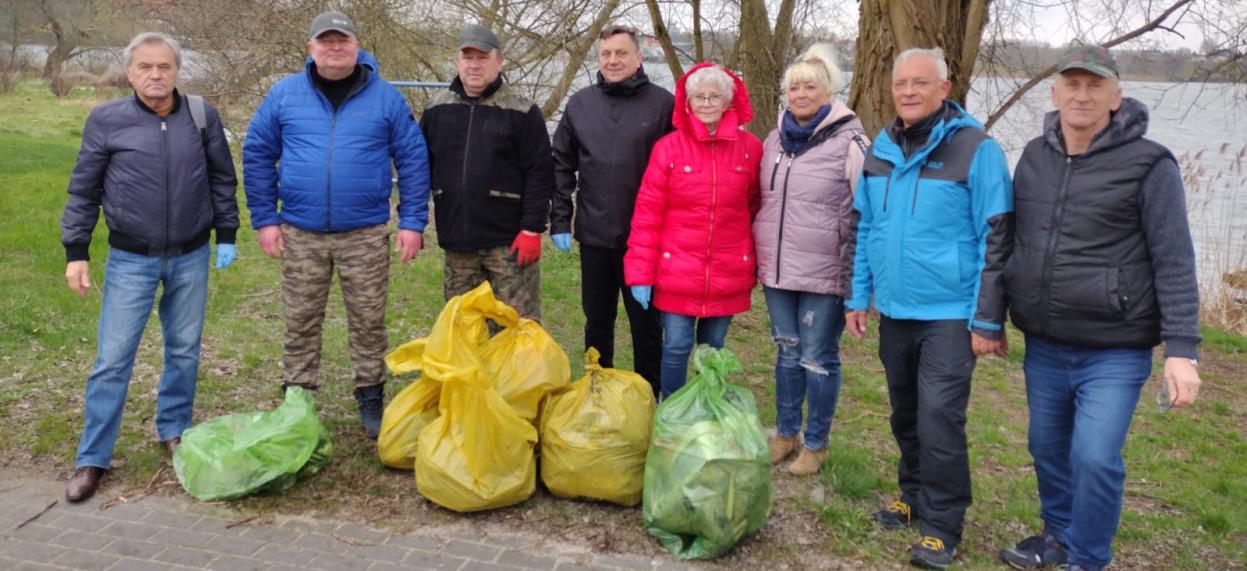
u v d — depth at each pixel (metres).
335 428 4.36
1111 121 2.88
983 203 3.12
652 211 3.84
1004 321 3.14
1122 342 2.90
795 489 3.89
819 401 3.93
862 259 3.48
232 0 9.25
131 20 12.43
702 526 3.22
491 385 3.72
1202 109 8.48
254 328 6.09
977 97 8.35
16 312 5.97
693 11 9.15
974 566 3.35
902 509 3.62
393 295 7.11
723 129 3.72
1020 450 4.64
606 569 3.21
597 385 3.70
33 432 4.20
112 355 3.69
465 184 4.04
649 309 4.32
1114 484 2.96
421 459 3.56
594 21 9.12
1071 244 2.92
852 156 3.58
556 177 4.22
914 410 3.51
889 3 6.09
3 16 26.55
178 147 3.68
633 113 4.05
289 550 3.26
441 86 5.81
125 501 3.60
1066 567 3.23
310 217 3.91
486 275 4.29
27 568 3.08
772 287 3.80
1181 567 3.53
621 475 3.55
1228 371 6.98
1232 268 9.47
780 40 9.30
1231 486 4.38
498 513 3.57
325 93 3.89
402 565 3.19
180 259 3.79
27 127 20.59
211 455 3.63
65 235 3.60
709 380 3.41
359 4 9.13
